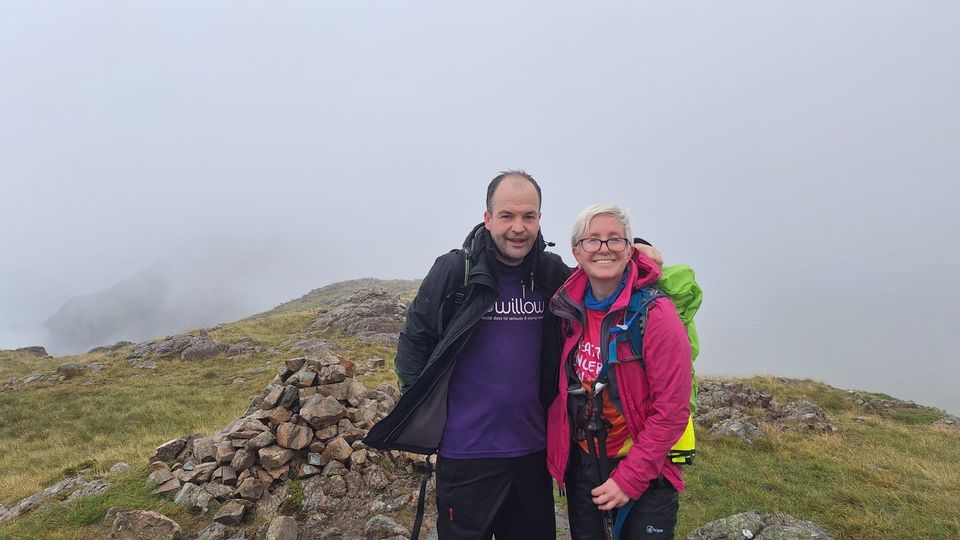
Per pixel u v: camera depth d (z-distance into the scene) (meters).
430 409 3.55
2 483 10.95
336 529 6.30
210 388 20.28
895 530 6.46
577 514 3.50
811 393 20.77
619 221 3.16
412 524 6.50
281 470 7.02
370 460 7.52
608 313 3.23
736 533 5.74
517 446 3.55
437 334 3.63
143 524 5.86
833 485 8.29
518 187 3.34
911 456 11.20
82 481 8.49
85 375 22.69
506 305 3.54
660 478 3.21
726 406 14.41
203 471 6.98
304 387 7.91
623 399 3.15
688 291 3.28
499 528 3.84
